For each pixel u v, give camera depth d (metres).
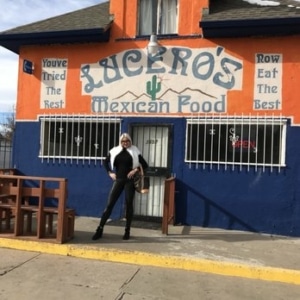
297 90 8.29
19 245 7.05
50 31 9.24
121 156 7.55
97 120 9.42
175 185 8.90
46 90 9.78
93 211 9.43
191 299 5.17
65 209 7.09
